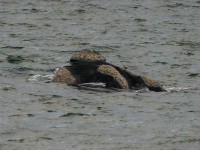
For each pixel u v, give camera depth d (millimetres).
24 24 133750
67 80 90000
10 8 147375
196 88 91500
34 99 83000
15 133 70875
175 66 105250
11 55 107312
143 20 141625
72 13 145375
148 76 98812
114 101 83000
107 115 77375
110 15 145000
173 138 70312
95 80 89312
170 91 89188
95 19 141125
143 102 83125
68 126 73312
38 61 104188
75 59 91438
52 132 71438
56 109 79125
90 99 83500
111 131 72125
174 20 142875
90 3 154750
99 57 91688
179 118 76938
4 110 78375
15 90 86562
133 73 93250
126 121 75438
